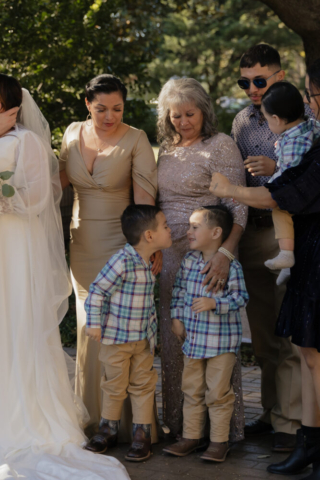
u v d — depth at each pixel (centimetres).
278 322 284
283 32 1820
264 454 321
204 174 324
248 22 1922
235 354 317
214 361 313
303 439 291
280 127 277
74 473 275
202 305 305
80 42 722
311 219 270
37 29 691
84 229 338
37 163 305
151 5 925
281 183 264
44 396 308
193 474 296
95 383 341
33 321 309
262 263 346
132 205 319
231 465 306
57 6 713
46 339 310
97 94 320
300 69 2400
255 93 333
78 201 343
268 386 352
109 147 332
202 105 322
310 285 267
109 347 318
